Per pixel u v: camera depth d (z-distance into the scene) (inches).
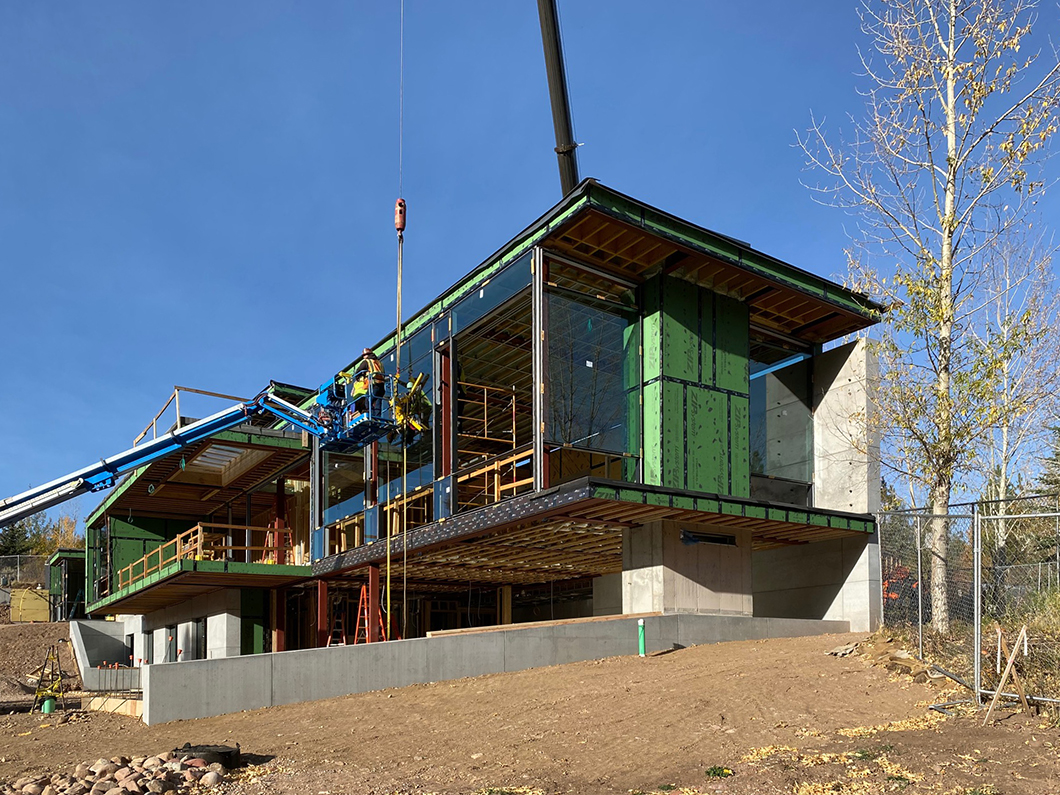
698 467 728.3
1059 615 544.7
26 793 362.3
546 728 454.3
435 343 834.8
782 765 341.7
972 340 641.0
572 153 951.6
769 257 749.9
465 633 721.6
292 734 503.8
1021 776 313.7
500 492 778.8
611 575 1083.3
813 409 880.3
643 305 752.3
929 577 732.0
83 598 1775.3
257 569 977.5
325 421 732.7
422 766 399.2
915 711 433.4
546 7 891.4
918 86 665.0
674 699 486.6
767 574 898.7
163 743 505.4
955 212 659.4
